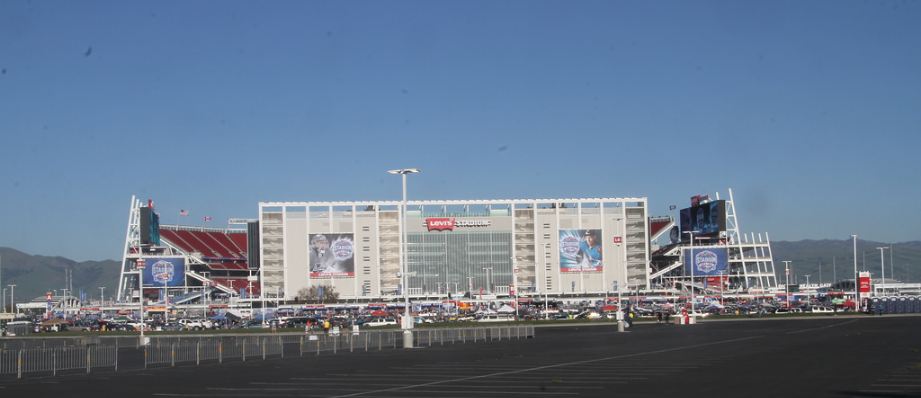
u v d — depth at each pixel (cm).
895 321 14362
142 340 10506
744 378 4822
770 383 4519
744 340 9181
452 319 19062
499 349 8312
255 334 13875
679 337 10281
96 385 5016
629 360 6456
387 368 5938
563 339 10450
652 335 11075
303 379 5175
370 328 15450
